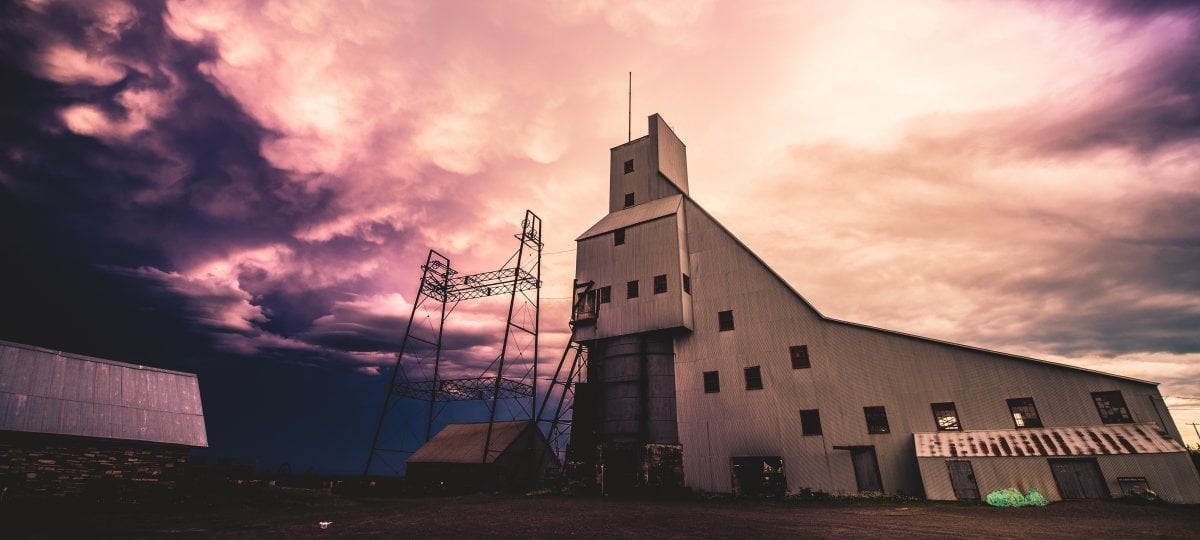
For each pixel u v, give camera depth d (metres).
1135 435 19.94
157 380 24.80
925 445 23.31
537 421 37.12
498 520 17.00
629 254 35.06
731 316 31.00
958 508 19.58
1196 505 17.92
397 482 34.66
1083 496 19.61
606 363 32.78
